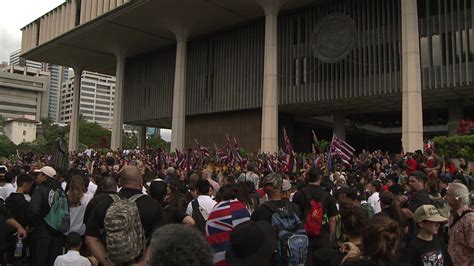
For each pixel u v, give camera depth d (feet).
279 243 13.15
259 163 53.47
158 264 6.03
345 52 86.79
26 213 20.88
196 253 6.12
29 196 22.88
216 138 113.91
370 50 84.28
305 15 95.86
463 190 15.11
